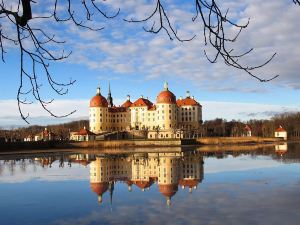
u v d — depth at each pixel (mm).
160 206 37469
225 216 32469
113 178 61688
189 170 70562
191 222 30766
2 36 7938
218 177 58531
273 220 30688
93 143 164500
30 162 97438
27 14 7469
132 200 41000
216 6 7742
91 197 43500
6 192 48156
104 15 7820
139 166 82188
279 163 79188
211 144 186500
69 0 7707
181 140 174000
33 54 8141
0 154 123250
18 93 8203
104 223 31266
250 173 62344
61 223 31688
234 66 8156
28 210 37062
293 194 41719
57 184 54906
